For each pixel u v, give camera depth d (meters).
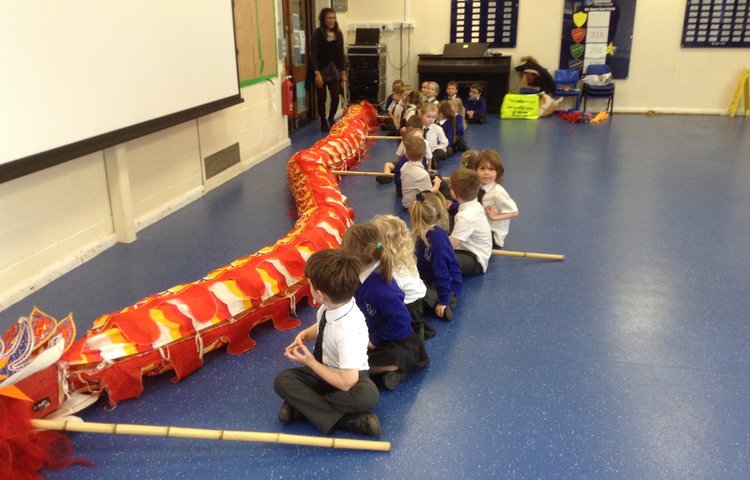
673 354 2.40
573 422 1.99
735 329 2.59
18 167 2.53
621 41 8.70
